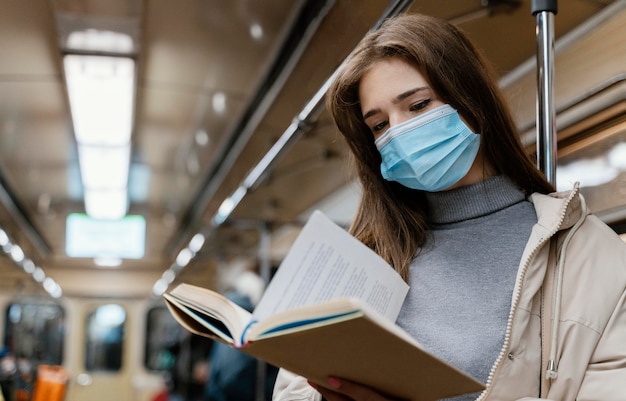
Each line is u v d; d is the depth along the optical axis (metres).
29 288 14.32
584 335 1.27
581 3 2.57
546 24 1.98
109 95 5.48
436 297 1.43
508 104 1.54
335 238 1.34
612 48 2.52
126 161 7.48
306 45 3.42
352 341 1.06
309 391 1.52
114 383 15.55
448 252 1.47
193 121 5.96
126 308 15.70
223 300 1.24
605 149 2.61
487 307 1.36
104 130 6.39
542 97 1.95
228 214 7.22
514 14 2.56
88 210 10.24
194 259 10.69
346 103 1.58
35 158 7.49
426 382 1.14
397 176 1.51
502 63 2.88
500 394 1.26
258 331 1.10
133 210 10.28
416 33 1.47
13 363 8.11
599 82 2.58
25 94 5.56
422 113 1.46
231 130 5.85
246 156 5.93
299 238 1.32
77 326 15.34
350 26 2.96
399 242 1.56
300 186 6.05
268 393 4.59
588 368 1.26
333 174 5.61
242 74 4.75
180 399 7.09
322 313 1.04
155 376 15.65
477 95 1.47
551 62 1.96
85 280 15.13
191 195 8.96
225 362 4.60
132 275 15.32
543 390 1.28
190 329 1.24
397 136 1.46
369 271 1.37
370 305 1.35
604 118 2.59
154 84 5.22
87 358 15.46
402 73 1.46
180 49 4.55
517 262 1.38
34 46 4.61
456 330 1.37
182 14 4.02
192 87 5.18
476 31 2.72
